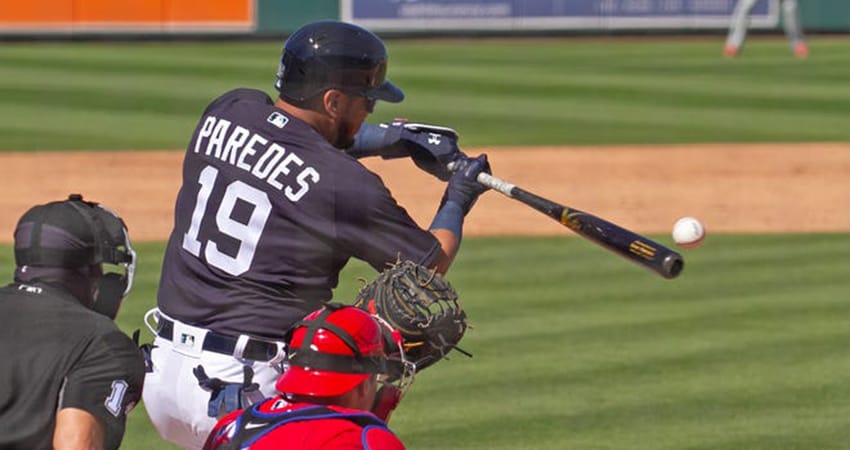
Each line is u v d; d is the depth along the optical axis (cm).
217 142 1747
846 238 4922
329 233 1683
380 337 1433
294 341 1421
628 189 5859
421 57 9900
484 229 5025
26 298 1510
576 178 6062
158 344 1773
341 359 1387
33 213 1535
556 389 3027
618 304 3828
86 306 1560
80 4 10806
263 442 1360
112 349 1492
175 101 7844
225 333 1706
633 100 8138
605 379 3103
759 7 11612
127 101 7844
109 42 10800
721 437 2700
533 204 1734
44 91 8156
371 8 11288
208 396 1711
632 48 10694
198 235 1733
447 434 2720
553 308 3772
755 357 3288
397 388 1564
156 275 4072
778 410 2886
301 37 1730
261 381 1711
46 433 1479
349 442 1338
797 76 9125
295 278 1703
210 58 9600
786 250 4694
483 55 10075
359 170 1692
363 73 1720
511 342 3409
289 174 1689
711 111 7794
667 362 3241
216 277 1716
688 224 1755
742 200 5656
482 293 3947
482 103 7950
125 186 5769
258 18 11050
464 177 1792
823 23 11738
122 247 1559
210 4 10988
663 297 3925
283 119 1730
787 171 6244
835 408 2902
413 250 1703
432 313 1573
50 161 6247
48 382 1474
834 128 7294
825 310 3769
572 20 11500
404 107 7738
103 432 1466
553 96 8231
